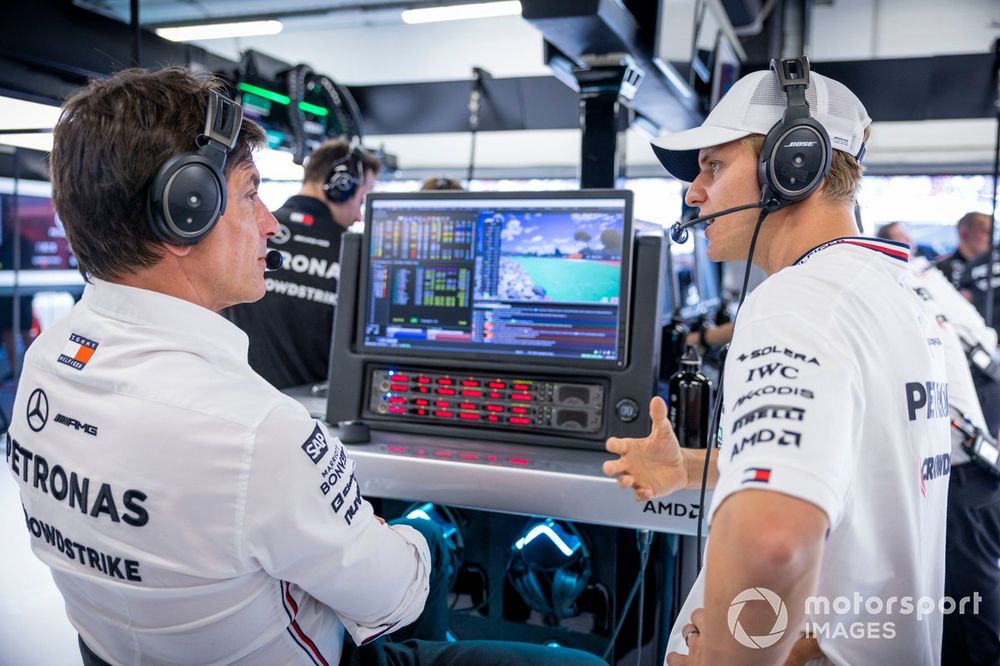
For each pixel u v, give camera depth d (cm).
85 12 234
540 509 124
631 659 138
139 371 80
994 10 554
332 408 155
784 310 74
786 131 87
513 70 642
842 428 67
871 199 600
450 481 128
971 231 480
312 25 661
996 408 254
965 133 563
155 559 79
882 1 577
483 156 647
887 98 357
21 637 233
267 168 341
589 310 140
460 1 324
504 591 147
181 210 82
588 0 151
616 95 184
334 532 83
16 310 397
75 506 81
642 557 126
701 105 286
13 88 212
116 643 89
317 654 93
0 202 470
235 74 300
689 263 318
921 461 79
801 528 63
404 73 668
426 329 150
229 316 251
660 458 112
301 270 248
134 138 81
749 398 70
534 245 144
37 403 86
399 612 94
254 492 78
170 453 77
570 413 140
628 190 138
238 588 82
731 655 69
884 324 76
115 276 86
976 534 190
